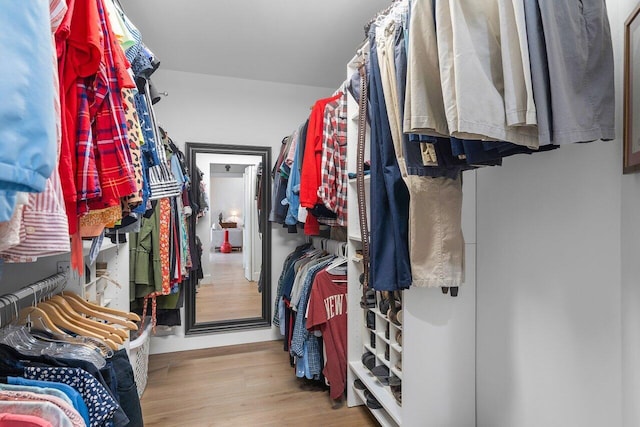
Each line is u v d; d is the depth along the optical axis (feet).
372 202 4.19
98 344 3.44
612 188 3.13
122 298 6.43
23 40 1.16
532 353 4.07
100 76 2.45
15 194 1.14
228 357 8.53
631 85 2.80
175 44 7.72
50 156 1.22
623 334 3.00
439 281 4.12
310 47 7.89
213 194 9.61
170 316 8.56
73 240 2.60
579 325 3.47
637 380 2.85
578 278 3.49
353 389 6.25
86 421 2.48
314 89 10.28
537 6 2.31
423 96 2.75
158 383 7.13
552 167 3.81
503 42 2.31
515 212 4.35
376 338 5.83
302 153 7.37
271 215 9.11
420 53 2.78
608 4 3.09
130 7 6.30
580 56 2.39
